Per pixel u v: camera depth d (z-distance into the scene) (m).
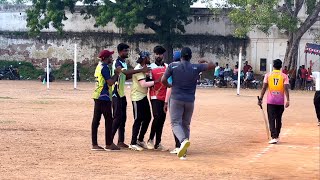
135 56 57.41
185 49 13.70
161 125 14.88
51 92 37.16
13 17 58.56
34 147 14.55
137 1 51.47
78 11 57.62
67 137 16.55
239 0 47.06
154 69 14.73
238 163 13.16
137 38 57.25
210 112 26.27
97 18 51.50
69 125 19.48
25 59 58.53
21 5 58.50
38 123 19.77
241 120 22.97
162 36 54.47
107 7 51.16
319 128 20.75
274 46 55.25
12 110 24.25
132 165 12.51
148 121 15.00
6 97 31.70
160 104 14.72
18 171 11.48
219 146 15.88
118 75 14.49
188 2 53.16
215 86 51.53
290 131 19.77
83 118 21.83
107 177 11.12
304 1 49.47
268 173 12.07
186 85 13.61
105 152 14.21
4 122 19.70
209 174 11.69
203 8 56.47
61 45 58.06
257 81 51.28
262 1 46.62
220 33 56.53
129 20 50.53
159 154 14.23
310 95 41.75
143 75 14.60
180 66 13.60
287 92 16.73
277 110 16.78
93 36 57.84
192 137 17.64
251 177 11.55
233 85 51.28
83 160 12.96
